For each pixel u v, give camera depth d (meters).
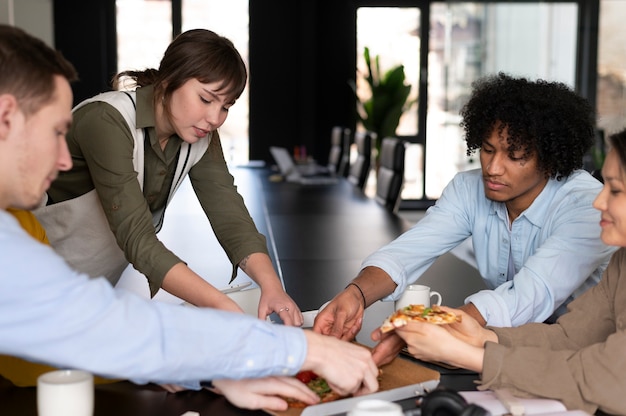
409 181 7.79
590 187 1.74
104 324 0.97
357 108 7.68
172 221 3.63
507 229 1.85
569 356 1.24
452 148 7.73
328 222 3.62
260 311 1.60
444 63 7.65
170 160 1.78
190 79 1.55
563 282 1.64
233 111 7.84
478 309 1.58
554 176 1.72
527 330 1.44
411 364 1.40
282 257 2.75
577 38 7.52
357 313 1.67
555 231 1.70
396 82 7.33
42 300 0.94
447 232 1.93
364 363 1.17
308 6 7.65
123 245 1.58
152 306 1.03
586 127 1.69
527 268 1.65
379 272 1.79
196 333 1.04
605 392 1.19
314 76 7.77
